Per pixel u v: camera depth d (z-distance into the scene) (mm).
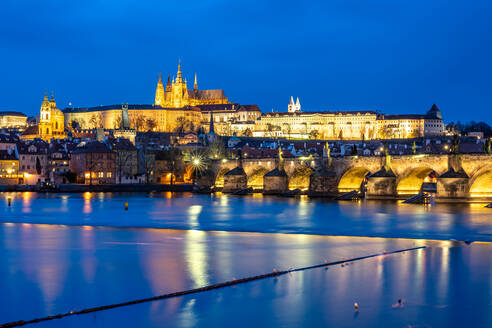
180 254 99250
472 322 67000
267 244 112188
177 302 72250
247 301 73000
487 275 85938
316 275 85250
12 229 134375
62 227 139125
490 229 138625
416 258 97875
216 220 159000
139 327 64438
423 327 65562
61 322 65500
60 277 82000
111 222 151625
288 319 67438
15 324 64688
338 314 69062
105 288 76938
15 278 81438
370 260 96000
